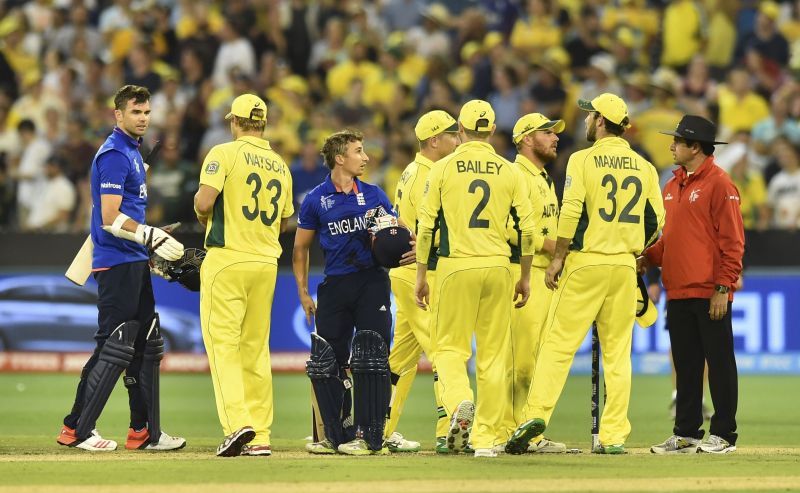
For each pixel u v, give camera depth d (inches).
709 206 1247.5
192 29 3036.4
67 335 2231.8
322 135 2600.9
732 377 1250.0
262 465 1089.4
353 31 2987.2
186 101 2812.5
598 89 2628.0
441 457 1171.9
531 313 1280.8
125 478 1004.6
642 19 2942.9
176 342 2222.0
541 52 2827.3
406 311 1282.0
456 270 1152.8
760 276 2222.0
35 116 2819.9
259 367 1217.4
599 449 1227.2
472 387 2009.1
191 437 1441.9
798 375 2215.8
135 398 1254.9
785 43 2859.3
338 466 1083.3
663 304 2225.6
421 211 1160.2
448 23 3053.6
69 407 1752.0
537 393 1210.6
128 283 1229.7
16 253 2228.1
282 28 2967.5
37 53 3065.9
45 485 966.4
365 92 2824.8
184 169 2372.0
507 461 1126.4
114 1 3159.5
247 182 1182.9
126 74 2903.5
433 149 1293.1
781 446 1353.3
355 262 1213.1
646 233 1239.5
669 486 974.4
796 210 2410.2
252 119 1198.9
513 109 2628.0
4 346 2229.3
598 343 1259.8
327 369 1213.7
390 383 1228.5
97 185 1228.5
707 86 2738.7
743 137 2437.3
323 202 1219.9
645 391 1991.9
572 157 1211.2
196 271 1243.8
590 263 1204.5
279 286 2212.1
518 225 1167.6
